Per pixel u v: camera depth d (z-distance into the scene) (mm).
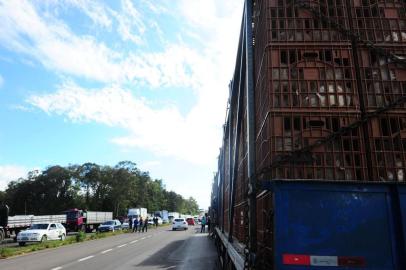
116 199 119250
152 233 44625
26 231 30562
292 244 4141
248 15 7258
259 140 6625
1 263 16391
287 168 5387
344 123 5523
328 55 5820
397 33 5875
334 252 4113
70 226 47750
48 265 15352
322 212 4203
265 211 5328
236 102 10516
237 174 9734
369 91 5648
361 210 4195
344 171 5332
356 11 5996
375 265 4082
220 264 14203
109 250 22094
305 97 5668
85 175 120188
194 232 47250
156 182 169750
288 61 5809
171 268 14625
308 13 5984
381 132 5457
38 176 119625
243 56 8117
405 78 5676
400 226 4125
